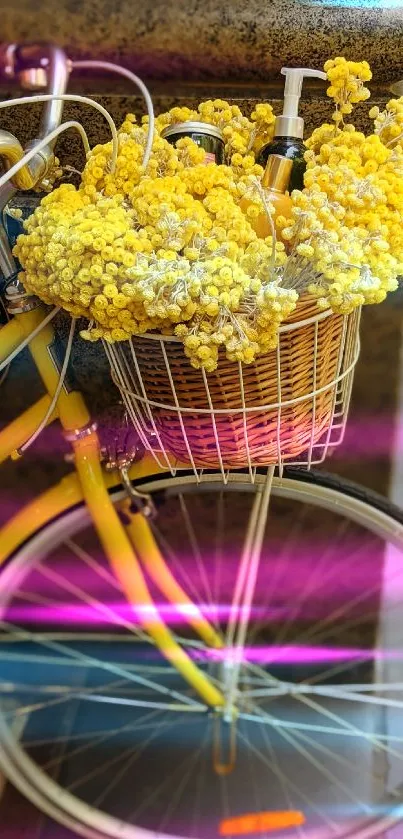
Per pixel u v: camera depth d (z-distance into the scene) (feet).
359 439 5.39
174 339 3.35
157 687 5.45
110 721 5.74
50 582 5.83
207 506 5.70
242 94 4.54
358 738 5.60
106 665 5.57
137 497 4.41
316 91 4.51
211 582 5.90
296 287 3.35
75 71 4.35
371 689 5.48
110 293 3.22
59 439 5.30
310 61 4.43
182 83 4.47
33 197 4.44
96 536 5.70
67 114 4.55
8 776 4.97
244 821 5.29
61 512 4.62
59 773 5.50
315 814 5.33
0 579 4.67
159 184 3.34
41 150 3.56
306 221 3.24
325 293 3.29
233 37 4.35
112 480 4.41
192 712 5.66
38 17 4.16
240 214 3.34
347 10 4.33
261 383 3.49
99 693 5.87
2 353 3.88
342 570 5.84
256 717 5.37
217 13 4.30
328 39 4.39
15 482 5.48
